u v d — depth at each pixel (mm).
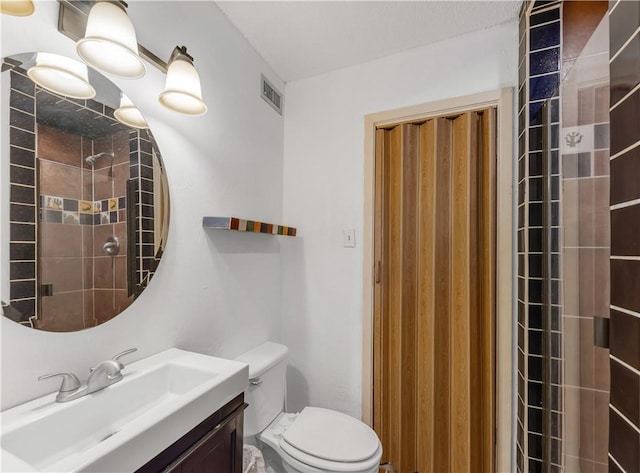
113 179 955
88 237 887
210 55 1352
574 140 1016
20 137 749
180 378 996
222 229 1400
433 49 1617
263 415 1386
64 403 758
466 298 1527
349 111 1809
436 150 1604
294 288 1916
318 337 1850
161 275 1107
